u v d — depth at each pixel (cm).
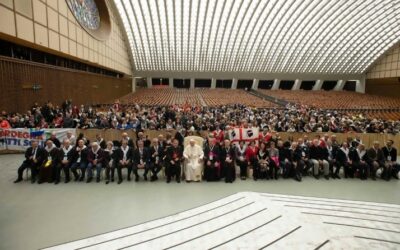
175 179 787
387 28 3212
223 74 4369
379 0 2578
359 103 3388
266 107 2812
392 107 3141
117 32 3077
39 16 1354
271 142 821
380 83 4112
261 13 2964
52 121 1252
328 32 3312
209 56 3919
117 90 3128
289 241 422
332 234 445
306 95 3897
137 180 761
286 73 4416
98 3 2458
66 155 750
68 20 1705
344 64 4138
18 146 1034
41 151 742
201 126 1245
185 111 1833
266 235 441
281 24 3234
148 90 3928
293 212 537
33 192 645
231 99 3447
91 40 2150
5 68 1212
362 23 3119
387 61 3841
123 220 496
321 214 529
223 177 814
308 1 2678
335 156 829
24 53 1373
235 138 852
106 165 749
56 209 544
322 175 847
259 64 4166
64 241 417
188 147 790
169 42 3500
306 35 3425
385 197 643
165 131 1125
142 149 778
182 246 405
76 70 1956
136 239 426
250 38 3559
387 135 1170
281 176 833
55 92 1648
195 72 4297
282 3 2745
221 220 499
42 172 724
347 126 1336
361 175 806
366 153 827
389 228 470
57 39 1548
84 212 531
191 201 601
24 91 1345
